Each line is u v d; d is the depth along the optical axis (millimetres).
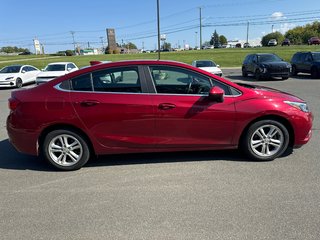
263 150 4832
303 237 2912
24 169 4836
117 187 4074
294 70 21422
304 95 11758
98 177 4430
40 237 3033
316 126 6988
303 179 4152
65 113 4504
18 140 4652
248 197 3689
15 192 4020
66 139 4664
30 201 3762
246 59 21938
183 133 4621
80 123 4527
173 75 4602
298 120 4746
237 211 3385
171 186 4043
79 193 3939
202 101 4578
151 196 3787
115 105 4508
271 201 3580
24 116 4547
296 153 5180
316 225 3094
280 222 3158
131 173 4523
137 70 4598
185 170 4559
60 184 4234
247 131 4734
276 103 4691
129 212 3436
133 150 4672
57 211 3508
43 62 48625
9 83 18641
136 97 4535
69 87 4598
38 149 4695
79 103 4504
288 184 4012
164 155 5207
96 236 3020
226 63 38094
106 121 4535
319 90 13297
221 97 4492
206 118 4578
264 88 5125
